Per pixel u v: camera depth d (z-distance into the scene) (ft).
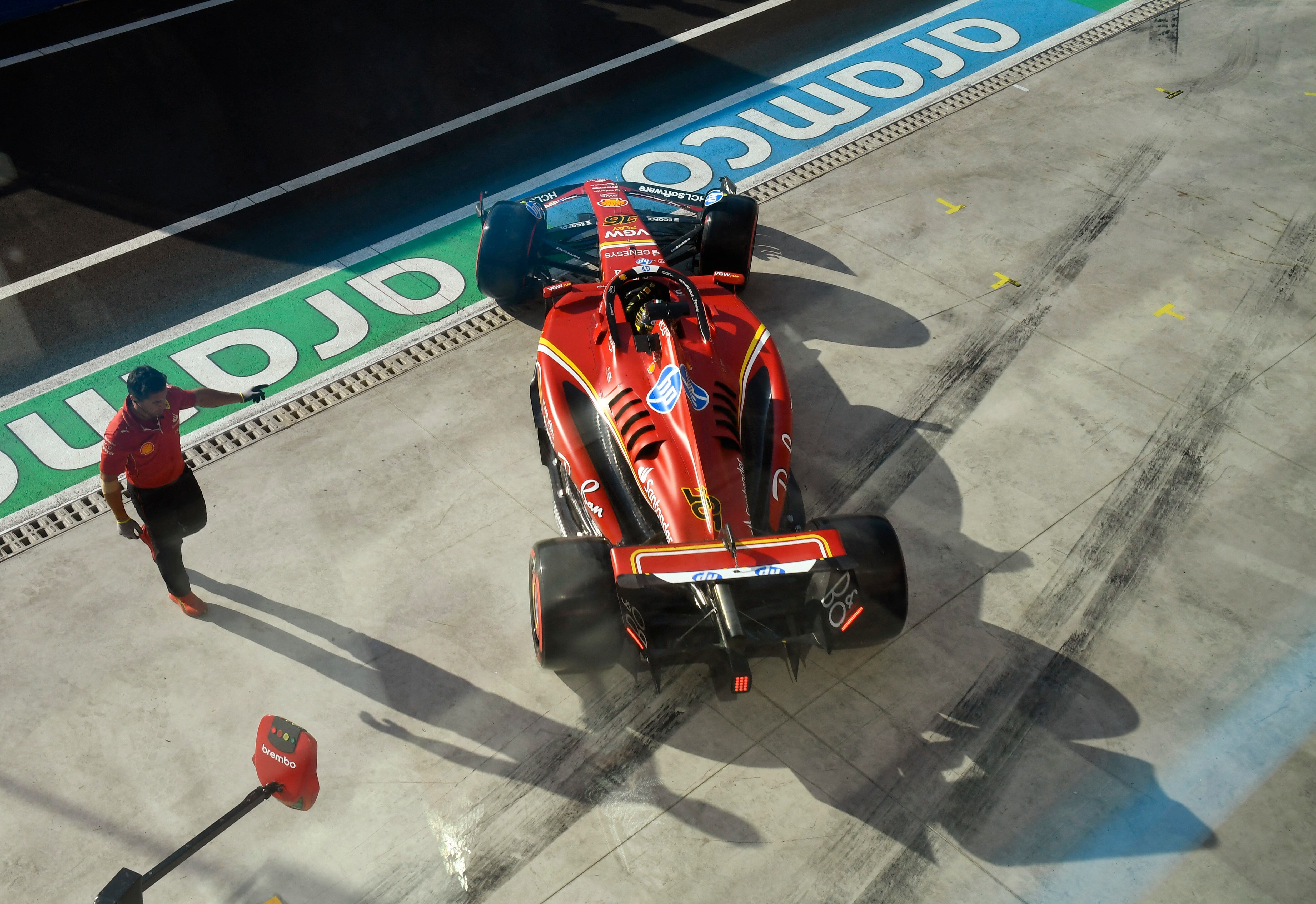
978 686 14.42
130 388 12.61
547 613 12.94
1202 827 12.64
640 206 26.37
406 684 14.28
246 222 26.22
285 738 10.31
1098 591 16.03
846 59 35.27
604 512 14.14
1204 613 15.71
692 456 13.41
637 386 15.01
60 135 29.78
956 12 38.93
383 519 17.04
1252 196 26.94
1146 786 13.12
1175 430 19.40
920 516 17.34
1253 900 11.85
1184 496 17.89
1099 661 14.85
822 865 12.10
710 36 37.14
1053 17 38.14
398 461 18.31
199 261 24.67
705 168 28.71
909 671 14.60
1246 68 33.81
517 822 12.52
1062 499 17.80
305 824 12.50
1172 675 14.67
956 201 26.73
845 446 18.85
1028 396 20.18
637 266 19.52
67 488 17.99
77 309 22.94
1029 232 25.45
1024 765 13.34
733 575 11.59
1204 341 21.80
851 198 26.94
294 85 32.94
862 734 13.67
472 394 20.07
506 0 39.55
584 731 13.65
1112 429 19.40
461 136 30.37
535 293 22.85
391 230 25.95
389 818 12.57
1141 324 22.29
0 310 22.88
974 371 20.83
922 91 32.86
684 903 11.68
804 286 23.36
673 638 13.56
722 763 13.25
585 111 31.89
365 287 23.71
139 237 25.55
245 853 12.17
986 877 12.01
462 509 17.30
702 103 32.45
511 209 21.89
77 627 15.12
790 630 13.69
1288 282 23.63
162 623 15.17
